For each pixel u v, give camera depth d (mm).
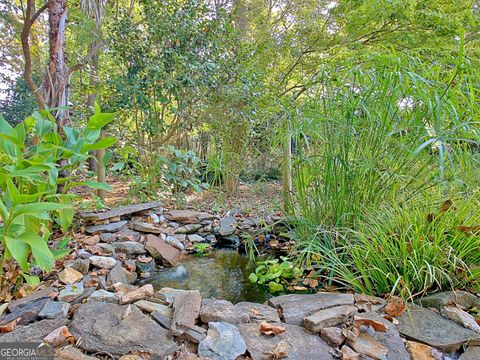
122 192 3693
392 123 1674
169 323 1047
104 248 1860
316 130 1866
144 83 3020
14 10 3650
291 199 2299
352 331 1021
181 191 3625
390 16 4102
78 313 1091
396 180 1722
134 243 2018
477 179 1568
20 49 4246
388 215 1555
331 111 1845
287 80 4867
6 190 1314
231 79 3416
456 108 1471
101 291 1282
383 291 1380
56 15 2371
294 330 1032
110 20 3096
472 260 1343
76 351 898
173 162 3324
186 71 3053
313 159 1927
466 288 1301
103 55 3354
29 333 979
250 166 3783
